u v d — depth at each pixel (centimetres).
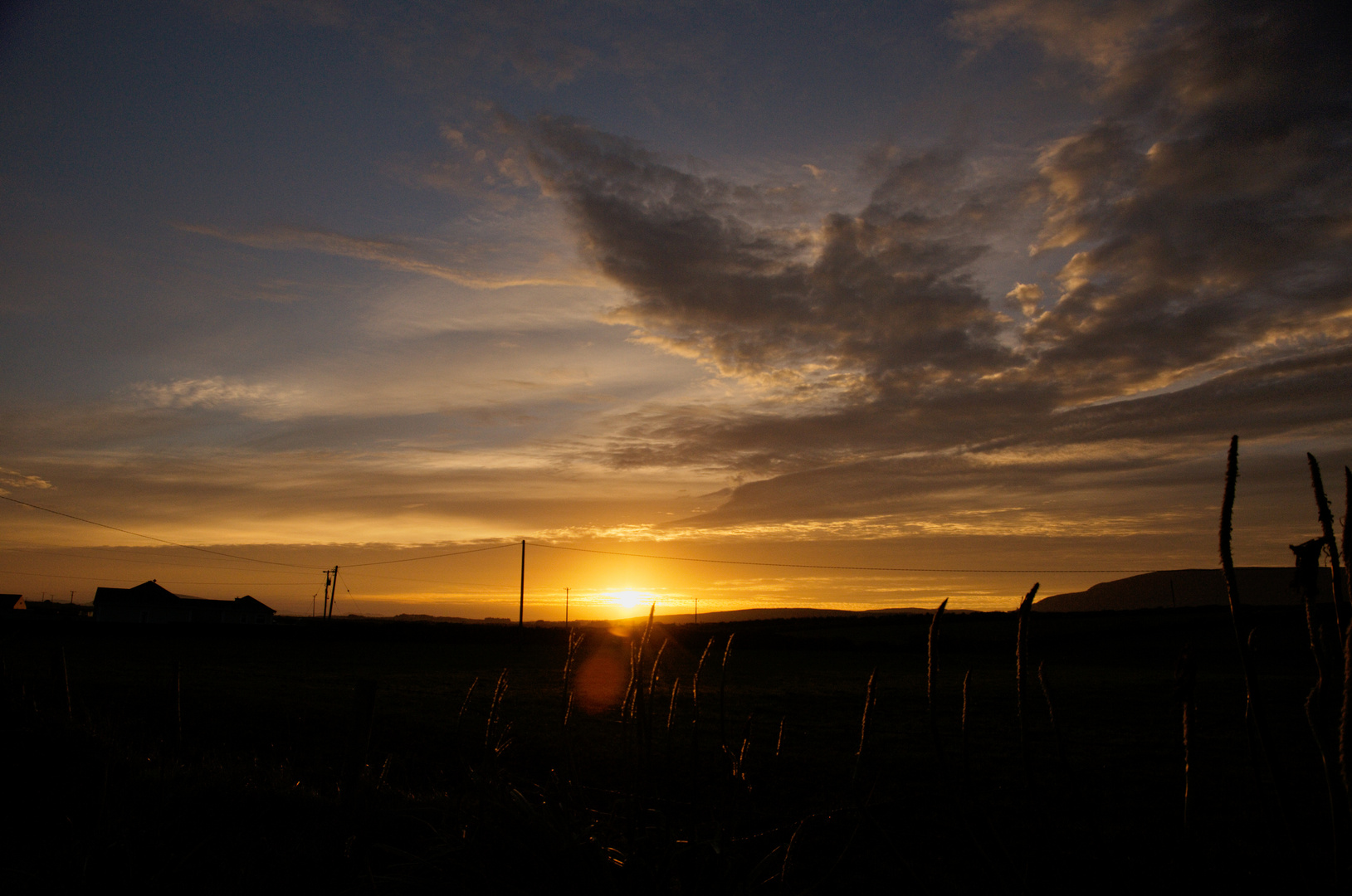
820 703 2538
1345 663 138
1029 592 208
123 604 9950
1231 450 183
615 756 1330
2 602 9894
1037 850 195
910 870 235
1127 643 5822
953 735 1814
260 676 3167
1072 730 1942
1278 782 165
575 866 356
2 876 471
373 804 561
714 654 3284
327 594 9081
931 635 214
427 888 371
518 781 437
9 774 690
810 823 801
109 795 657
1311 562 165
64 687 1008
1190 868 173
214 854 540
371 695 529
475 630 6656
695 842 370
